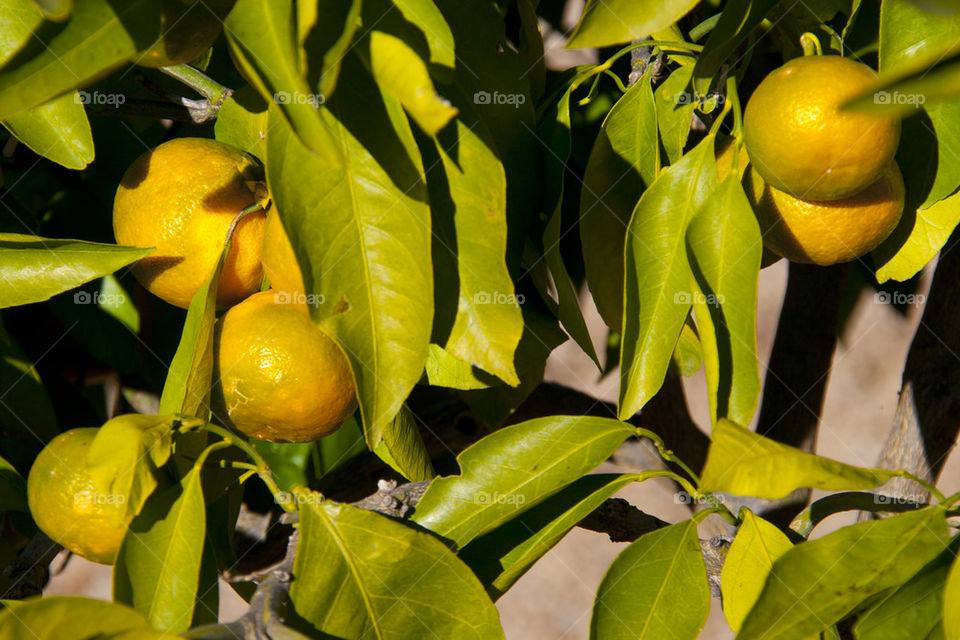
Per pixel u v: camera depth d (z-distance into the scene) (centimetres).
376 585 78
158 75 92
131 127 96
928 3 65
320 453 98
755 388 78
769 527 79
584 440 81
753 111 78
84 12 72
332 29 74
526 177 84
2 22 79
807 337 104
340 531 78
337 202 77
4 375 90
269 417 80
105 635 72
